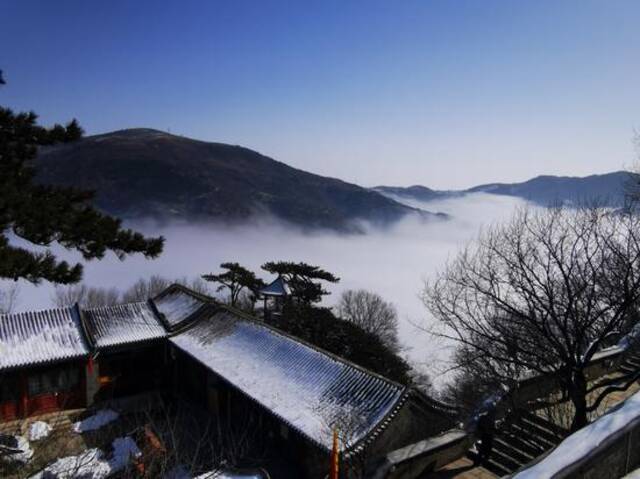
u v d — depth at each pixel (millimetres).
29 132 11109
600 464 4957
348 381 18609
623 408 5684
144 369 27094
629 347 16391
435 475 12797
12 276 9406
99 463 13328
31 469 12523
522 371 14492
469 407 15562
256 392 19438
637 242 11062
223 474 13359
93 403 25172
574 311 11609
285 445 19000
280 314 40594
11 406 23234
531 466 4781
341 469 15352
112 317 27734
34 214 9961
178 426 22047
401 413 16688
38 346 24188
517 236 12609
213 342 24578
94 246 10672
